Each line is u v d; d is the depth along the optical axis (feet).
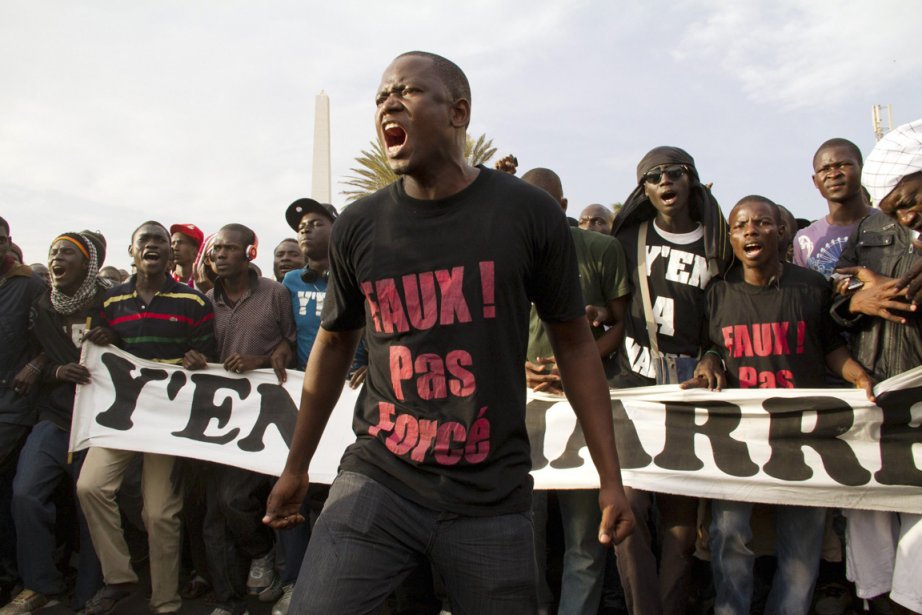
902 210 10.10
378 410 6.68
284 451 13.85
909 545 10.70
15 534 14.76
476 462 6.30
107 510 13.56
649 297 12.50
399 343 6.46
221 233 14.88
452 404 6.30
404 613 11.81
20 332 14.69
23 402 14.34
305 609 6.08
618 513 6.53
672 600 11.62
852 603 13.15
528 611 6.39
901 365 11.10
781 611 11.30
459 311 6.21
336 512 6.43
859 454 11.13
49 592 13.48
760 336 11.74
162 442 13.87
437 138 6.26
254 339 14.83
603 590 13.60
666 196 12.37
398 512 6.32
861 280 11.00
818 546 11.39
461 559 6.28
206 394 14.39
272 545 14.46
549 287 6.59
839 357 11.71
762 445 11.53
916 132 10.10
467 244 6.22
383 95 6.35
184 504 14.70
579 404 6.89
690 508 11.79
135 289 14.84
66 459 14.16
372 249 6.47
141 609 14.08
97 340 14.33
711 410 11.84
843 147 14.67
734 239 11.81
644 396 12.17
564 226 6.52
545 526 12.59
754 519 12.14
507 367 6.37
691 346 12.47
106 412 14.10
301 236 15.44
